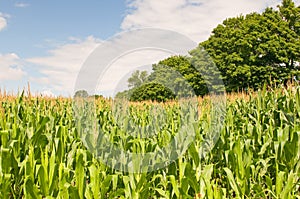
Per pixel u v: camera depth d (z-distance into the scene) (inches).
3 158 162.6
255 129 231.8
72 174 184.2
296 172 178.7
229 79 1560.0
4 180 157.2
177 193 159.3
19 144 191.9
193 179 157.3
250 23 1654.8
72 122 307.6
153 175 184.2
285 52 1517.0
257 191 170.6
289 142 195.5
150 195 175.9
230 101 424.2
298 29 1686.8
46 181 151.2
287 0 1739.7
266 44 1525.6
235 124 299.6
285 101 300.8
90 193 150.7
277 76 1485.0
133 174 161.8
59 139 186.2
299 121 264.8
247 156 181.8
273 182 205.2
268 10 1739.7
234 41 1621.6
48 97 445.1
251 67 1518.2
